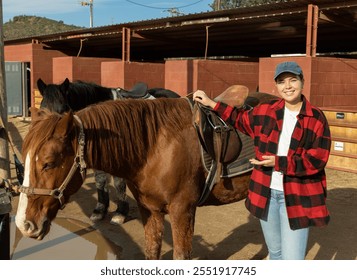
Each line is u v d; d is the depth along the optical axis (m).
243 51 18.73
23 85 15.80
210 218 4.91
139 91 4.43
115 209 5.29
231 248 4.05
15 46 16.61
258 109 2.46
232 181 3.00
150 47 17.33
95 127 2.54
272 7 8.84
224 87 10.59
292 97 2.23
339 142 7.27
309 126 2.22
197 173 2.77
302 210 2.24
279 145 2.29
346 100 8.59
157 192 2.71
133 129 2.65
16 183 6.17
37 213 2.30
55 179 2.33
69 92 4.11
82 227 4.68
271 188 2.35
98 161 2.56
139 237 4.38
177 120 2.77
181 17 10.61
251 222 4.79
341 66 8.38
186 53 20.06
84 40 14.24
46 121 2.35
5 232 3.07
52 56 16.28
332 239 4.21
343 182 6.49
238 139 2.94
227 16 10.01
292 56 8.39
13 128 13.12
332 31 11.48
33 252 3.96
